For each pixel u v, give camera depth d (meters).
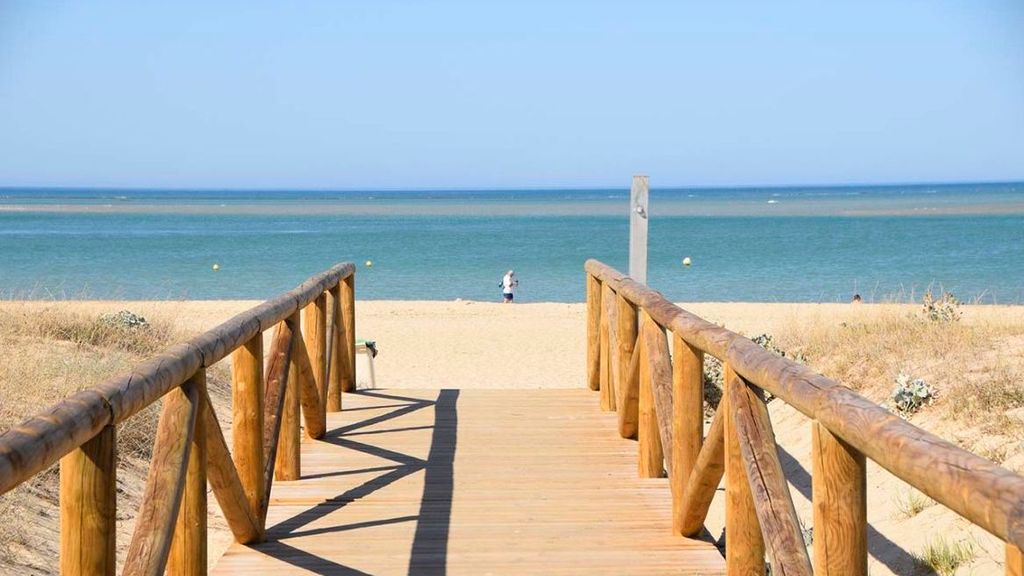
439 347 18.28
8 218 103.19
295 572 4.57
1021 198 150.12
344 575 4.53
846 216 94.19
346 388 9.27
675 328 4.90
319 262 48.34
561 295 35.72
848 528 2.72
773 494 3.37
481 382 14.70
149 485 3.31
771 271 40.78
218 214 119.00
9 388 7.38
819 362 9.75
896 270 40.25
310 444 7.14
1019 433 6.50
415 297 34.38
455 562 4.70
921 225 76.00
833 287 34.19
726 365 3.86
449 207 152.12
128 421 7.28
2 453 2.11
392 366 16.20
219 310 23.61
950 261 44.44
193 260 49.19
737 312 22.67
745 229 74.44
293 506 5.62
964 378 7.73
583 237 69.50
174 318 13.45
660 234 69.38
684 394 4.93
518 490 5.93
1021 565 1.78
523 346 18.39
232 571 4.57
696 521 4.92
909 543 5.91
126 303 19.08
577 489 5.95
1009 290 31.92
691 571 4.55
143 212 125.31
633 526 5.23
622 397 7.15
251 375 4.95
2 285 35.22
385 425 7.77
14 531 5.11
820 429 2.77
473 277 41.91
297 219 104.88
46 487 6.01
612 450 6.91
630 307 7.21
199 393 3.68
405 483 6.09
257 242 64.25
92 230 79.06
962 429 6.94
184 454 3.43
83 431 2.53
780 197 197.50
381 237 70.50
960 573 5.30
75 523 2.71
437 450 6.92
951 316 10.69
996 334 9.37
